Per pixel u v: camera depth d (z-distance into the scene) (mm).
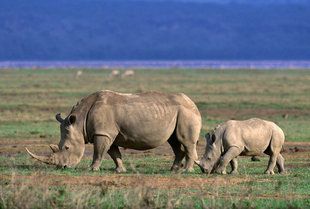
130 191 46750
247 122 62438
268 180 57719
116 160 63000
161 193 48688
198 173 61562
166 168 66375
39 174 53125
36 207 44250
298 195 50219
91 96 63031
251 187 51438
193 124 63094
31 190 46750
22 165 65250
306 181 57281
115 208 44562
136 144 62375
